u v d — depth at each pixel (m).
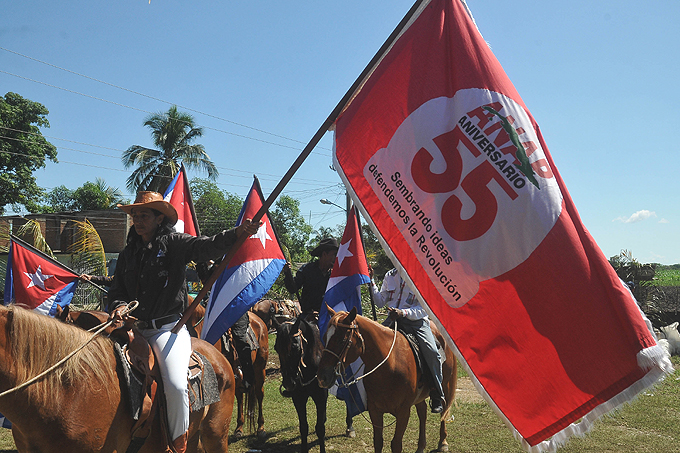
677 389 9.04
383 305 6.38
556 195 2.85
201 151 32.03
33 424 2.61
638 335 2.54
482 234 2.93
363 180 3.26
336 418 7.68
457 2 3.30
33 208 32.28
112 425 2.87
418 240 3.05
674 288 15.65
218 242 3.17
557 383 2.68
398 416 5.31
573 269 2.73
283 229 46.78
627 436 6.50
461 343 2.88
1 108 30.02
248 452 6.20
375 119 3.32
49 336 2.72
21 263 6.77
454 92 3.15
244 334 6.65
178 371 3.25
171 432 3.20
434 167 3.10
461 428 6.97
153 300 3.36
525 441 2.69
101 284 7.07
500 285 2.86
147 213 3.32
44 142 32.00
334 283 6.51
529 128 3.00
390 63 3.39
